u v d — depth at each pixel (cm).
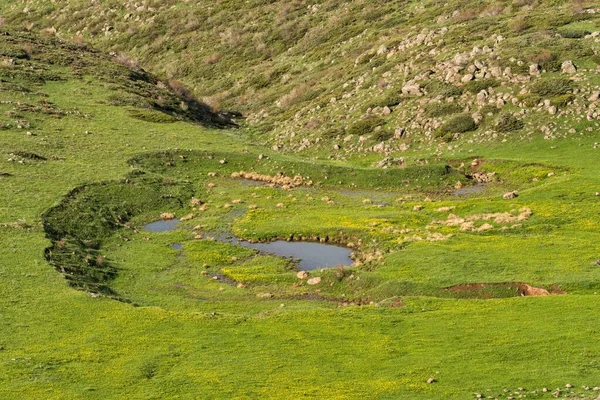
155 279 4734
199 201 6391
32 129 7394
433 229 5394
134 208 6081
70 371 3219
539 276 4259
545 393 2942
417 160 7012
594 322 3528
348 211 6034
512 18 9081
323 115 8619
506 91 7419
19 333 3553
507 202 5750
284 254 5222
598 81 7119
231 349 3459
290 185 6900
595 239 4825
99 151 7131
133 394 3047
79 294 4009
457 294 4184
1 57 9325
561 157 6494
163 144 7612
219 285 4653
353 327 3697
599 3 9200
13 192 5731
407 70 8531
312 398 2998
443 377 3144
